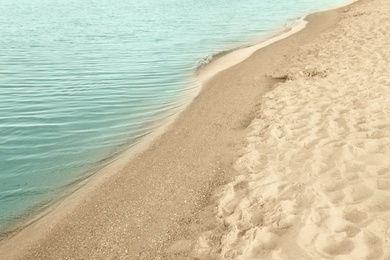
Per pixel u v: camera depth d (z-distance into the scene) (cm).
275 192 405
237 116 695
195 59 1251
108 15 2480
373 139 474
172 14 2416
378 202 350
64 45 1520
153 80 1026
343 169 423
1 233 413
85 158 588
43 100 862
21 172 544
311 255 298
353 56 946
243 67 1084
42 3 3494
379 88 669
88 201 463
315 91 730
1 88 948
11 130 692
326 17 1870
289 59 1090
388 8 1731
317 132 541
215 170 502
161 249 358
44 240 394
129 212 429
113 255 358
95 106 826
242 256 313
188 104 817
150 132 681
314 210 352
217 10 2542
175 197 450
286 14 2214
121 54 1343
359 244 301
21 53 1373
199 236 359
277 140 538
